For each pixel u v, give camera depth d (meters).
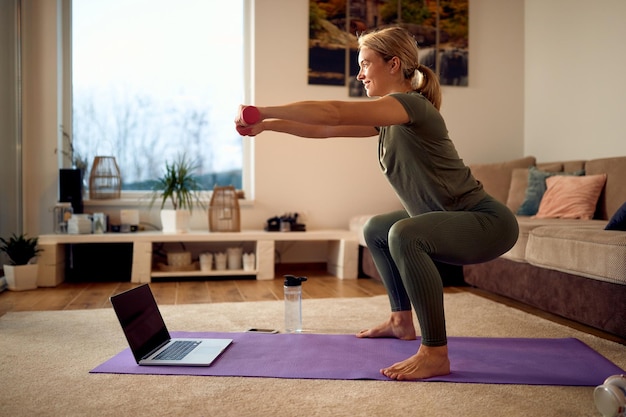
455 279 4.17
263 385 1.83
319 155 5.17
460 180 2.06
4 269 4.03
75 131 5.02
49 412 1.60
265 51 5.07
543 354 2.20
